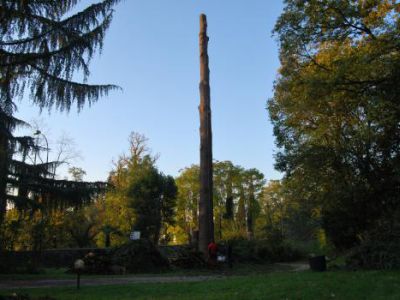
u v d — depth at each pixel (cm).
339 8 1717
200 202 2238
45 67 906
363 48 1708
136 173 4303
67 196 1559
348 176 2392
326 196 2489
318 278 1169
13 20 870
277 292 985
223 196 6788
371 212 2272
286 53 1952
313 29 1803
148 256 2086
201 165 2273
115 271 1894
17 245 2770
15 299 884
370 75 1645
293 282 1109
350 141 2231
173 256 2620
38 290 1169
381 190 2166
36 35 890
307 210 3522
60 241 4000
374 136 1825
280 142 2714
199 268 2102
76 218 3919
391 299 862
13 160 1498
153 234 4206
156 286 1229
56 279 1568
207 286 1169
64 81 930
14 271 1941
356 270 1412
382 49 1597
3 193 1526
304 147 2564
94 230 4481
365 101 1706
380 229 1559
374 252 1467
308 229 6525
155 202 4272
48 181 1574
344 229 2652
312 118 2552
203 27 2436
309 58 1969
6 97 920
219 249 2400
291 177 2731
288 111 2488
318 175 2475
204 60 2392
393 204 2095
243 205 6819
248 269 2125
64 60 903
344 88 1702
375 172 2186
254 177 6944
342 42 1848
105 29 943
